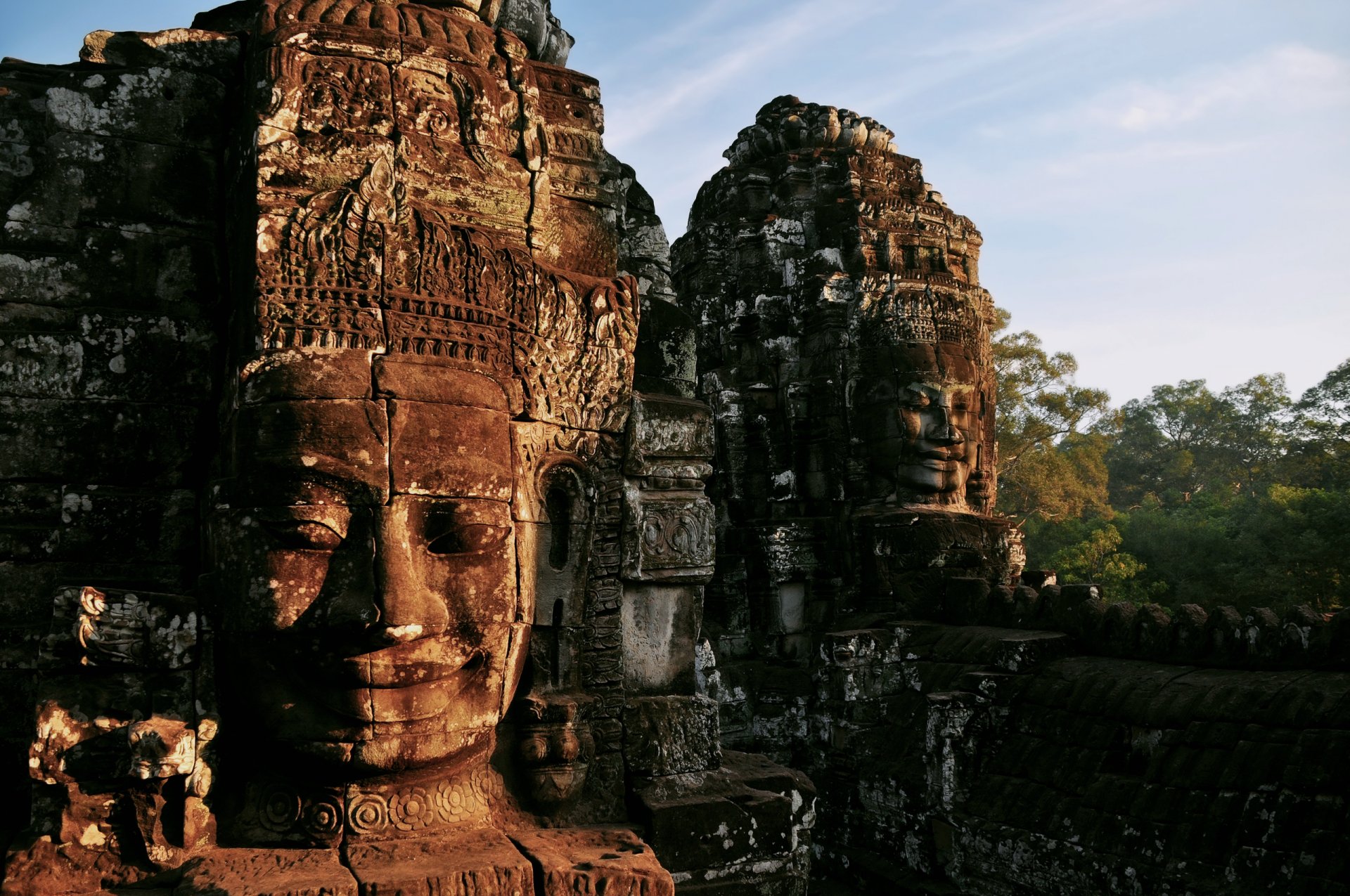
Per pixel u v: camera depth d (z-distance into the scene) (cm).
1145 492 4475
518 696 422
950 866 771
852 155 1186
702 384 1177
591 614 444
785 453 1123
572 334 438
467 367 377
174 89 414
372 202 366
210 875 324
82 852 328
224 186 416
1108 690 725
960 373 1070
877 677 926
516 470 404
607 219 484
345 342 355
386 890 324
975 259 1194
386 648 342
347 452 343
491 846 364
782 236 1162
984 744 788
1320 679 610
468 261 386
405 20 408
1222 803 595
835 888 877
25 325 386
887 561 1013
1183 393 4619
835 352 1092
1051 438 2900
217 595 354
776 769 483
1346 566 2045
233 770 363
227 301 413
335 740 344
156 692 345
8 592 377
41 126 422
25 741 374
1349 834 527
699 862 428
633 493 457
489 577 371
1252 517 2366
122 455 395
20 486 382
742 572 1086
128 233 404
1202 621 719
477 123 413
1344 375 3189
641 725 445
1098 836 649
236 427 349
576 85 483
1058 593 847
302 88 371
